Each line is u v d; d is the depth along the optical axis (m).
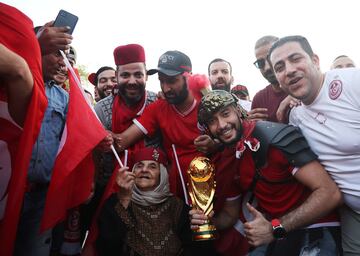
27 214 2.09
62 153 1.70
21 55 1.47
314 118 1.80
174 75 2.33
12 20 1.48
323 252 1.75
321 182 1.70
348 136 1.67
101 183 2.58
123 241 1.95
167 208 2.07
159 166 2.14
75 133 1.74
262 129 1.85
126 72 2.66
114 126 2.71
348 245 1.78
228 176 2.08
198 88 2.50
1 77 1.38
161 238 1.96
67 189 1.76
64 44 1.85
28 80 1.36
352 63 3.71
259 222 1.72
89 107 1.88
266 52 2.66
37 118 1.46
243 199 2.11
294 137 1.79
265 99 2.78
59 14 1.86
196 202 2.06
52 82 2.32
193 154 2.38
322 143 1.76
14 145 1.51
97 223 2.05
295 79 1.76
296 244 1.80
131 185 1.98
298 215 1.69
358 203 1.70
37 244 2.10
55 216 1.67
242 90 4.11
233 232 2.12
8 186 1.52
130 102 2.72
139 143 2.57
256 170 1.87
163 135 2.52
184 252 2.03
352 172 1.70
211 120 1.92
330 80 1.76
